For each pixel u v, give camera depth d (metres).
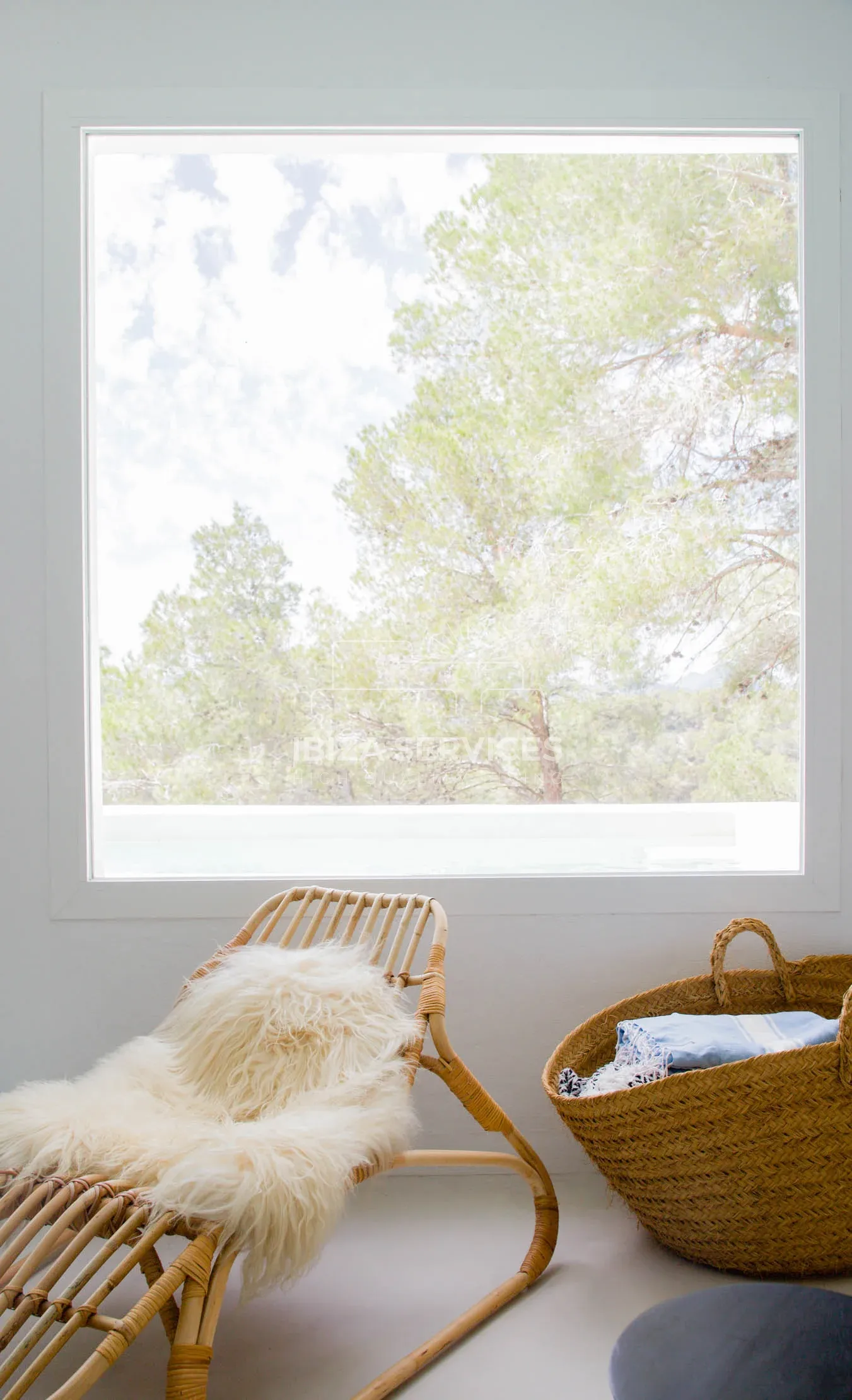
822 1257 1.52
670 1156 1.50
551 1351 1.41
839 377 2.07
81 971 2.02
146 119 2.03
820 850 2.06
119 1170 1.20
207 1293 1.09
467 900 2.03
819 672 2.07
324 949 1.66
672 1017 1.76
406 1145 1.37
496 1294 1.52
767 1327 1.01
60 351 2.03
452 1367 1.38
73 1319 0.99
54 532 2.02
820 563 2.07
